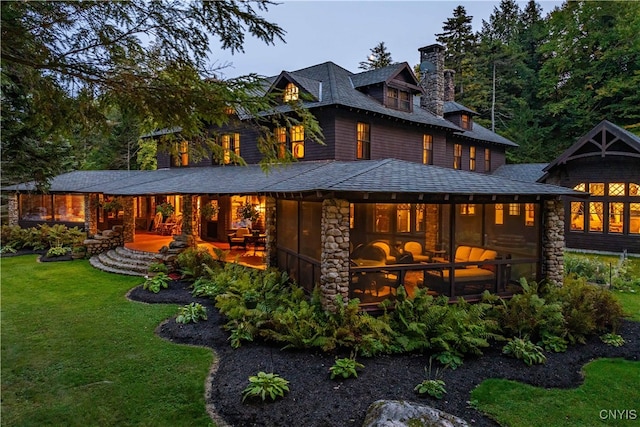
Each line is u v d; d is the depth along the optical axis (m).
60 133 5.81
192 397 5.59
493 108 34.56
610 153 17.23
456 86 38.19
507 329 8.20
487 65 37.25
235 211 19.81
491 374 6.48
